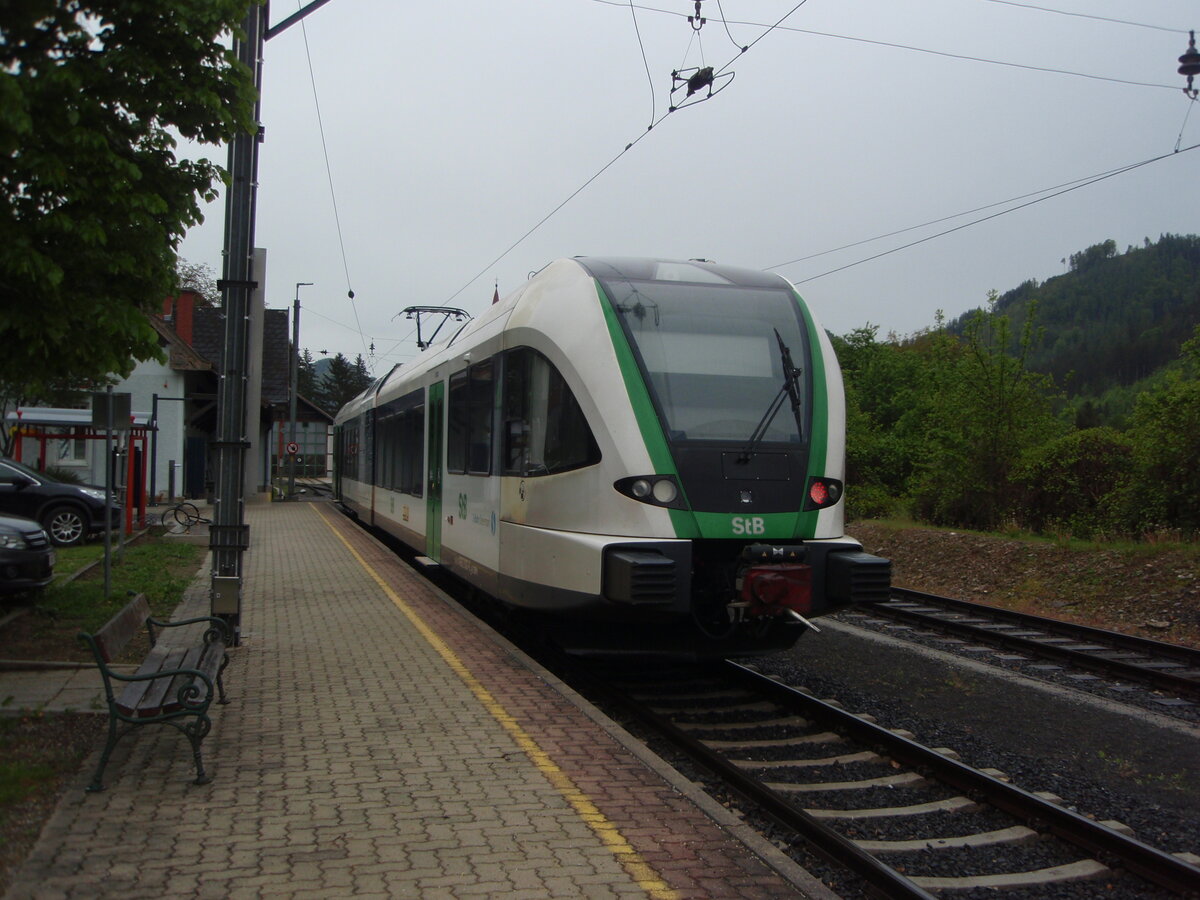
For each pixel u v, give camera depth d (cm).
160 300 642
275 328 4288
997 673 947
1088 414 4191
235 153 866
